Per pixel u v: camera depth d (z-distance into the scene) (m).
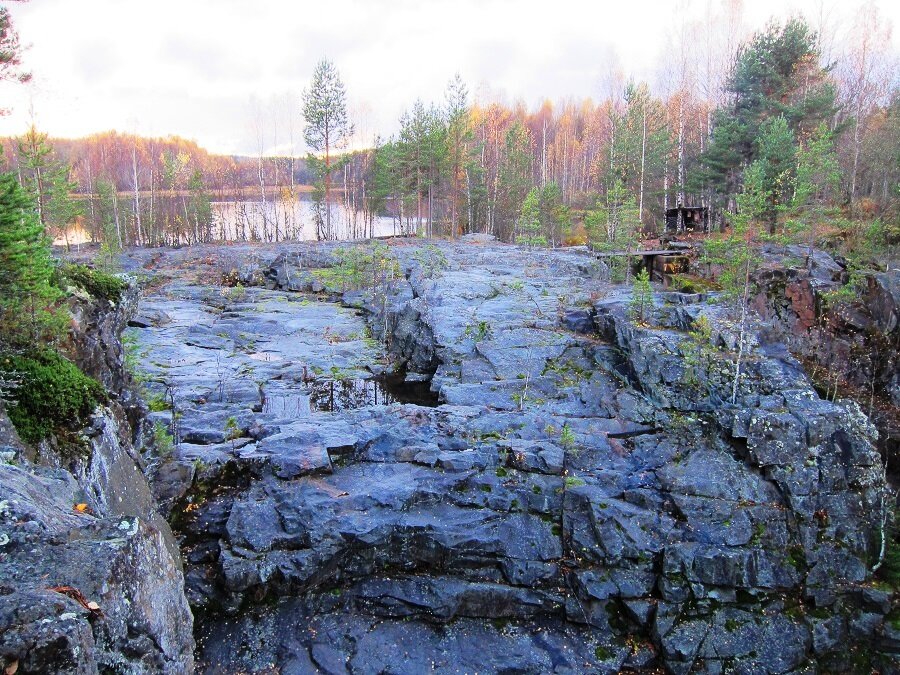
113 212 56.47
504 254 40.53
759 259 23.20
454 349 23.61
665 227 47.00
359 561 14.01
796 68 43.56
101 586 4.82
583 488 15.23
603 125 72.62
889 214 31.53
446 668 12.59
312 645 12.77
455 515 14.69
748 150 43.59
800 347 25.59
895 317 23.06
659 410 18.77
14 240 9.08
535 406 19.84
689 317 21.53
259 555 13.49
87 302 12.74
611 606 13.91
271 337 28.48
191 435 16.97
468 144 64.62
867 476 15.63
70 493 6.99
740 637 13.48
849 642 13.85
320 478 15.44
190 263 43.19
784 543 14.72
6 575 4.63
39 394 8.67
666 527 14.68
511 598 13.77
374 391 22.97
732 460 16.34
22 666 3.80
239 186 85.19
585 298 27.66
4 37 10.28
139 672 5.11
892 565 14.61
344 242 50.56
